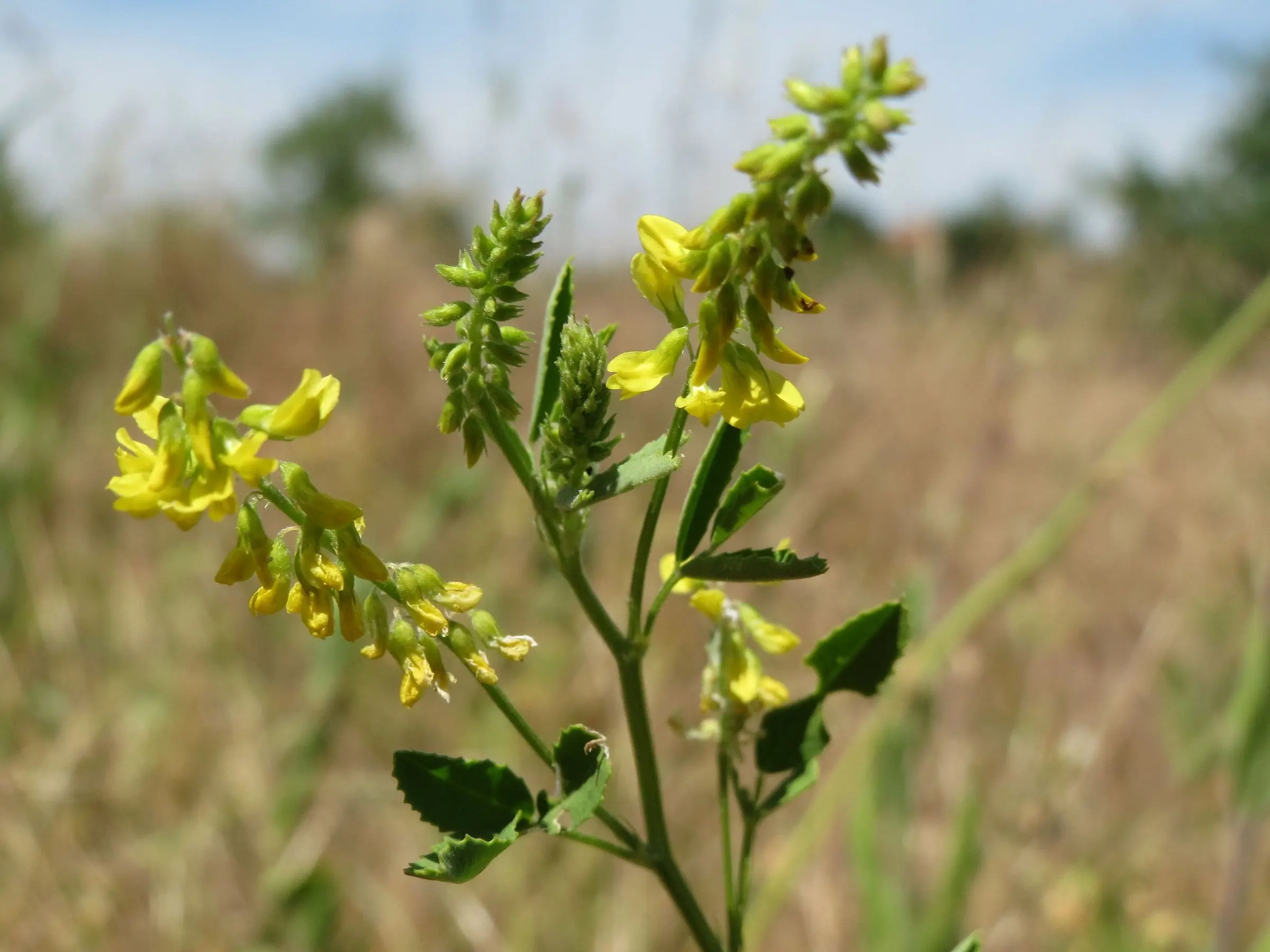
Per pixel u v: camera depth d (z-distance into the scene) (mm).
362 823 3645
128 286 7062
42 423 5660
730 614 1552
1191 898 3557
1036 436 5941
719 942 1441
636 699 1396
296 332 7191
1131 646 4582
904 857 3213
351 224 8898
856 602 4715
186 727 3801
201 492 1162
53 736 3818
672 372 1271
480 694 4109
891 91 1023
